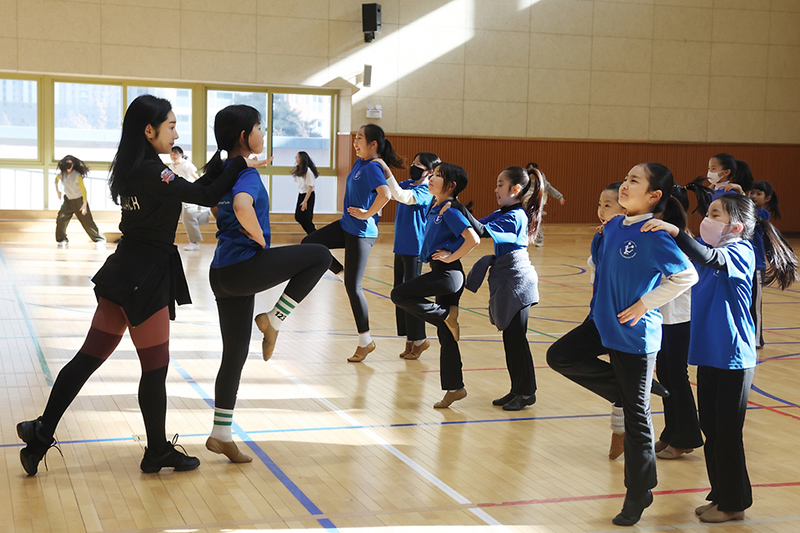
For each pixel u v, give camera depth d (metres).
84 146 15.59
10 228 14.37
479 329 7.55
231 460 3.78
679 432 4.05
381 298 9.26
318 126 16.81
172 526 3.02
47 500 3.23
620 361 3.17
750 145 18.77
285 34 15.95
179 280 3.58
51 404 3.45
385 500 3.37
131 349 6.05
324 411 4.70
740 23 18.39
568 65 17.56
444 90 16.92
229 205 3.57
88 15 14.95
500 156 17.41
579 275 11.92
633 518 3.19
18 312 7.42
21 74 15.13
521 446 4.18
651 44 17.97
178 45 15.44
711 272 3.30
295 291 3.66
